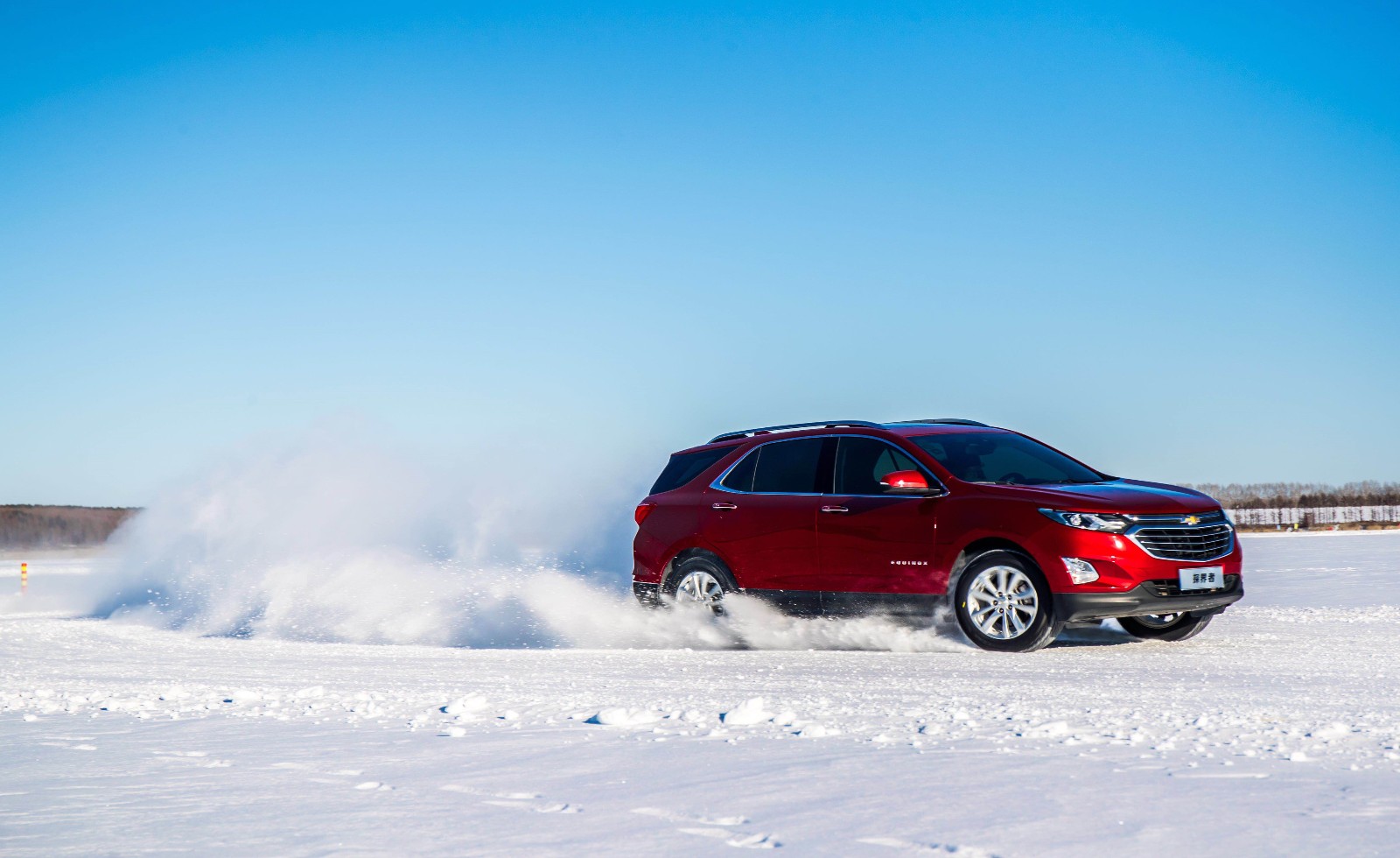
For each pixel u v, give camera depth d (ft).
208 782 12.62
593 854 9.44
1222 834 9.70
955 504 27.61
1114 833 9.78
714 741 14.61
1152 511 26.30
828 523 29.19
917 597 27.89
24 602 57.41
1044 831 9.86
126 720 17.54
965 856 9.16
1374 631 30.12
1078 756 13.11
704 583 31.22
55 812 11.23
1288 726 15.14
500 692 20.58
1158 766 12.51
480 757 13.79
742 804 11.09
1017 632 26.48
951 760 12.99
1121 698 18.65
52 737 15.92
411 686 22.00
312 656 28.76
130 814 11.12
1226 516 27.78
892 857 9.19
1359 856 9.03
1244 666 23.07
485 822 10.59
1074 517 26.03
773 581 29.86
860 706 18.02
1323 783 11.61
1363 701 18.02
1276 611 36.65
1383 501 226.99
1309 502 230.27
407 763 13.55
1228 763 12.59
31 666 27.37
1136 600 25.73
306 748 14.69
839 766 12.78
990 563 26.91
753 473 31.24
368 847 9.78
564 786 12.07
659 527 32.19
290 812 11.10
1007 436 30.63
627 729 15.72
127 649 32.01
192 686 22.61
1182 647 26.78
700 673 23.25
